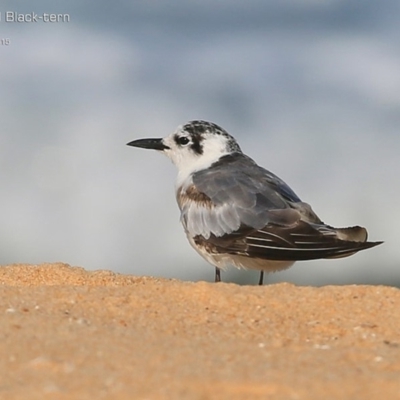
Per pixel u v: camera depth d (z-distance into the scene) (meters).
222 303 7.50
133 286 8.01
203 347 6.16
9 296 7.52
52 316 6.88
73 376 5.46
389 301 7.62
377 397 5.16
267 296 7.66
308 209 9.66
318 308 7.46
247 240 9.53
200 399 5.10
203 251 10.06
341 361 5.85
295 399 5.13
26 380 5.41
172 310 7.32
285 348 6.23
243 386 5.31
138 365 5.68
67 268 9.84
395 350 6.18
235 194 9.79
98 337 6.29
